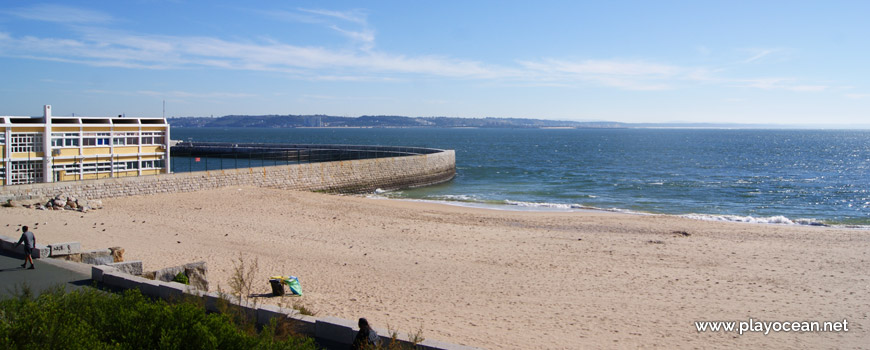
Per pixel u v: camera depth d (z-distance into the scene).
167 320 8.48
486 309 16.69
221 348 8.22
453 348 9.88
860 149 151.50
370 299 17.34
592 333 14.59
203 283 17.16
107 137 43.31
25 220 27.81
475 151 135.00
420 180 59.84
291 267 21.64
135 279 13.86
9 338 7.51
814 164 95.94
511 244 27.22
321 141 191.50
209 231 28.64
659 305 17.48
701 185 61.50
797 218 39.84
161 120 47.19
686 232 30.75
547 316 16.09
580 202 47.94
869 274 21.67
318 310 15.38
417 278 20.58
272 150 85.38
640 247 26.66
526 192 54.50
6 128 37.56
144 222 30.00
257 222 31.73
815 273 21.83
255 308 11.42
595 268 22.47
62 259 17.36
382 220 33.72
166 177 40.25
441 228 31.39
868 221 38.62
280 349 8.55
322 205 38.88
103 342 8.00
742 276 21.31
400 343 9.80
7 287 14.11
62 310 8.52
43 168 39.50
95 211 32.62
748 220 37.56
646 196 52.25
